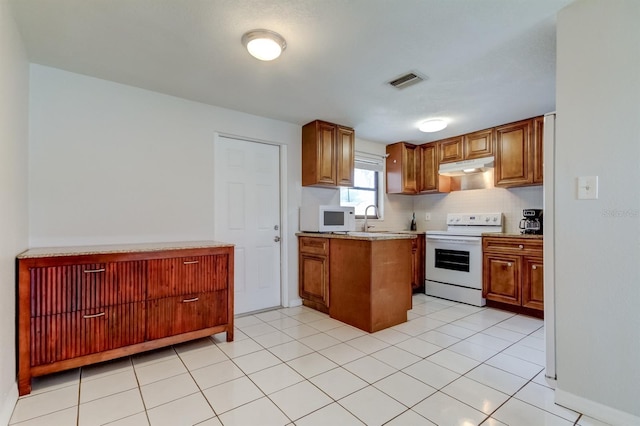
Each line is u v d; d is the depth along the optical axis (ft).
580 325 5.67
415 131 13.53
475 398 6.03
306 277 12.08
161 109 9.52
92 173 8.41
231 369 7.14
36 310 6.24
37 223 7.66
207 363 7.45
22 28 6.33
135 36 6.61
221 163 10.96
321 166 12.06
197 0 5.51
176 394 6.13
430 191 15.28
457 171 14.07
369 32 6.48
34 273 6.24
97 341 6.88
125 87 8.94
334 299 10.74
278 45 6.64
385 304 9.78
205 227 10.25
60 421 5.30
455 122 12.32
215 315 8.52
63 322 6.52
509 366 7.32
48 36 6.61
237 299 11.24
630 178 5.17
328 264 11.01
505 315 11.23
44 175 7.78
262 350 8.18
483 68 8.01
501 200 13.69
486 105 10.50
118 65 7.85
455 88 9.20
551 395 6.15
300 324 10.19
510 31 6.46
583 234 5.65
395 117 11.72
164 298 7.75
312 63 7.75
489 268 12.19
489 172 14.05
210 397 6.03
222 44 6.91
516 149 12.14
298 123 12.41
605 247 5.41
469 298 12.69
